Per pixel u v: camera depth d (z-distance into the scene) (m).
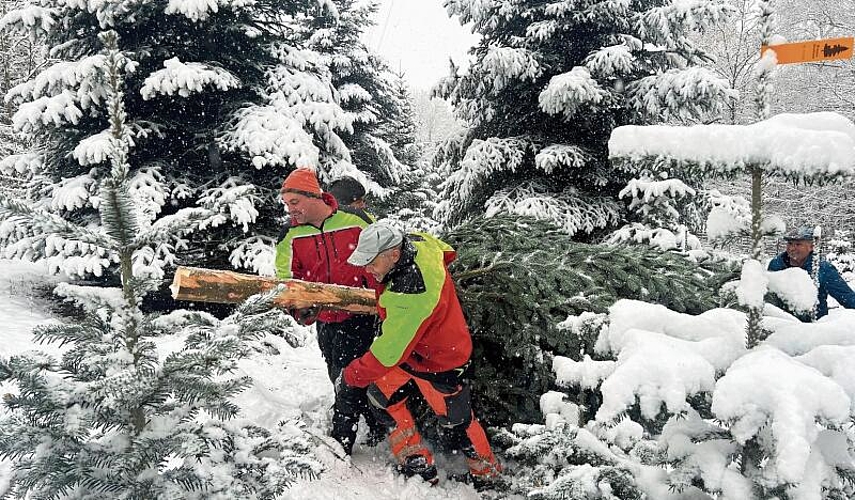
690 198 9.21
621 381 1.75
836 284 3.78
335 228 3.30
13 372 1.60
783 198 16.89
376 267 2.60
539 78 10.38
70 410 1.62
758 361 1.72
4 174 9.20
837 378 1.67
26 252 7.81
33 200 8.99
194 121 9.41
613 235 9.45
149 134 8.80
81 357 1.74
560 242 3.93
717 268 3.96
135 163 8.99
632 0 10.55
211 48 9.18
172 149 9.34
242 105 9.09
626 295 3.50
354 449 3.37
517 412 3.18
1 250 7.85
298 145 8.39
